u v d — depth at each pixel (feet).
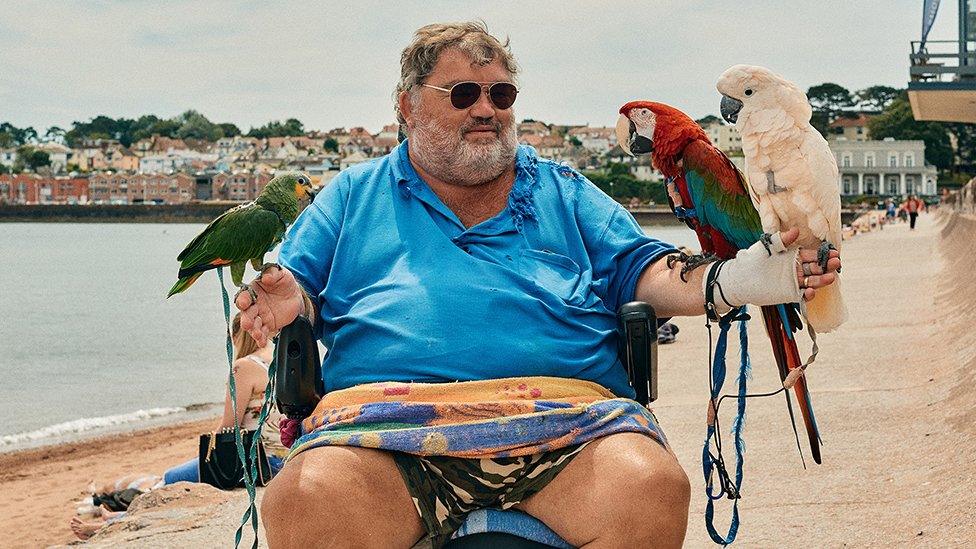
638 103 12.70
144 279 185.37
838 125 511.40
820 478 18.02
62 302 132.46
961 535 14.01
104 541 18.49
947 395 23.31
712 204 12.26
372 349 10.53
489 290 10.65
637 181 395.96
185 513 19.61
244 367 21.11
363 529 9.36
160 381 62.44
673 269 11.25
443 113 11.13
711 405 11.20
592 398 10.19
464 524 9.96
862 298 54.54
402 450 9.59
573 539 9.70
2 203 631.15
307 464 9.45
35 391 58.75
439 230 11.17
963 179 461.37
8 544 26.58
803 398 11.32
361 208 11.41
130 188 644.27
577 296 11.00
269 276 10.09
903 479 17.28
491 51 11.30
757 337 44.62
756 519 16.08
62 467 36.76
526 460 9.76
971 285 42.80
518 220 11.39
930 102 91.40
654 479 9.34
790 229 10.57
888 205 291.99
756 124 10.73
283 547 9.24
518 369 10.36
